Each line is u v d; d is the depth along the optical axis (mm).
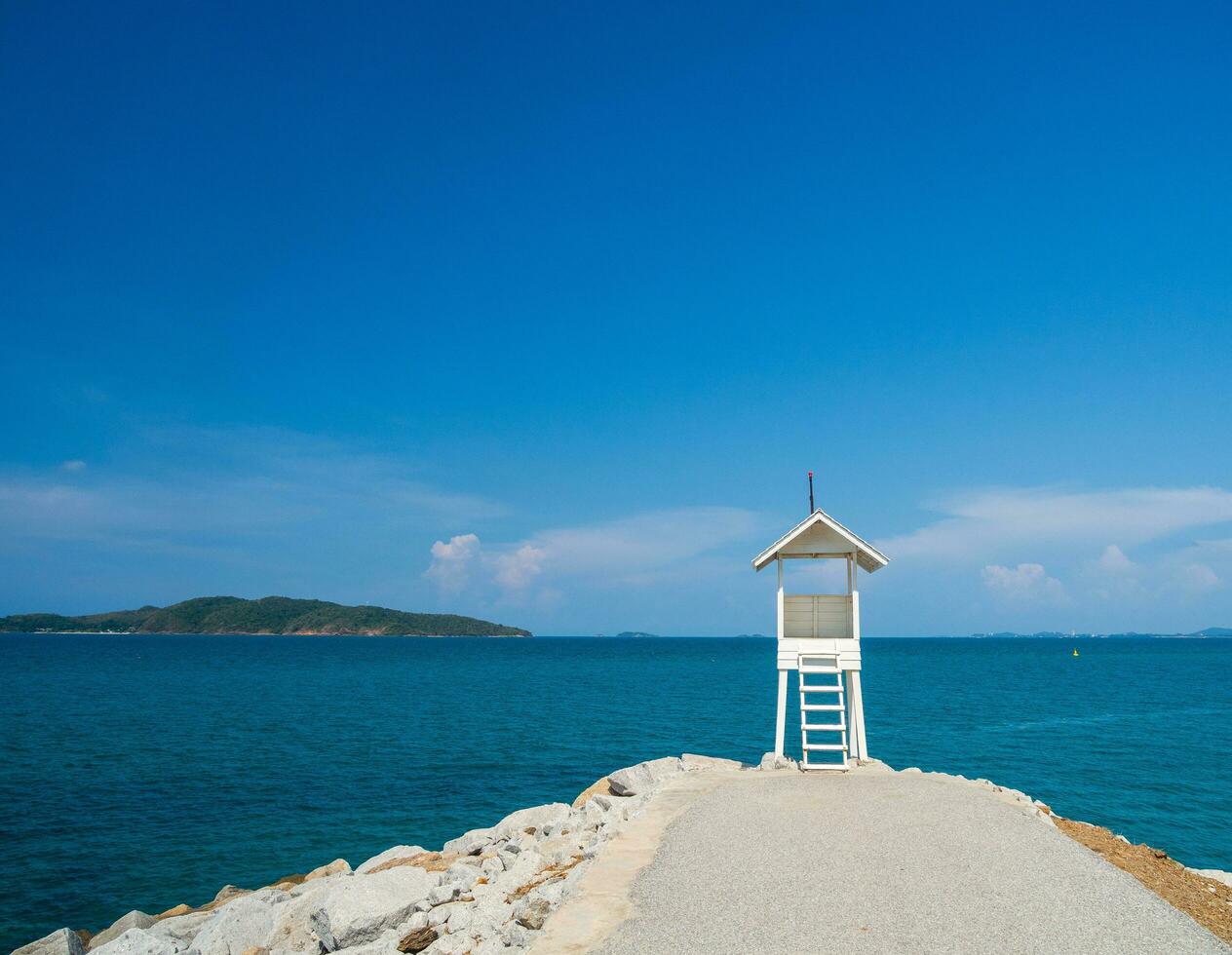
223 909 15266
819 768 19688
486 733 48375
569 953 9305
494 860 16344
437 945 11125
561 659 163000
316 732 48594
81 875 23016
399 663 135875
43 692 73062
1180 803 30422
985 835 13547
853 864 12094
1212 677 104500
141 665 119812
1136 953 9164
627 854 12977
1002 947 9266
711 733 48562
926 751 41656
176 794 31906
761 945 9344
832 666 22109
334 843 25875
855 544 20562
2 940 19156
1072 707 64500
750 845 13164
